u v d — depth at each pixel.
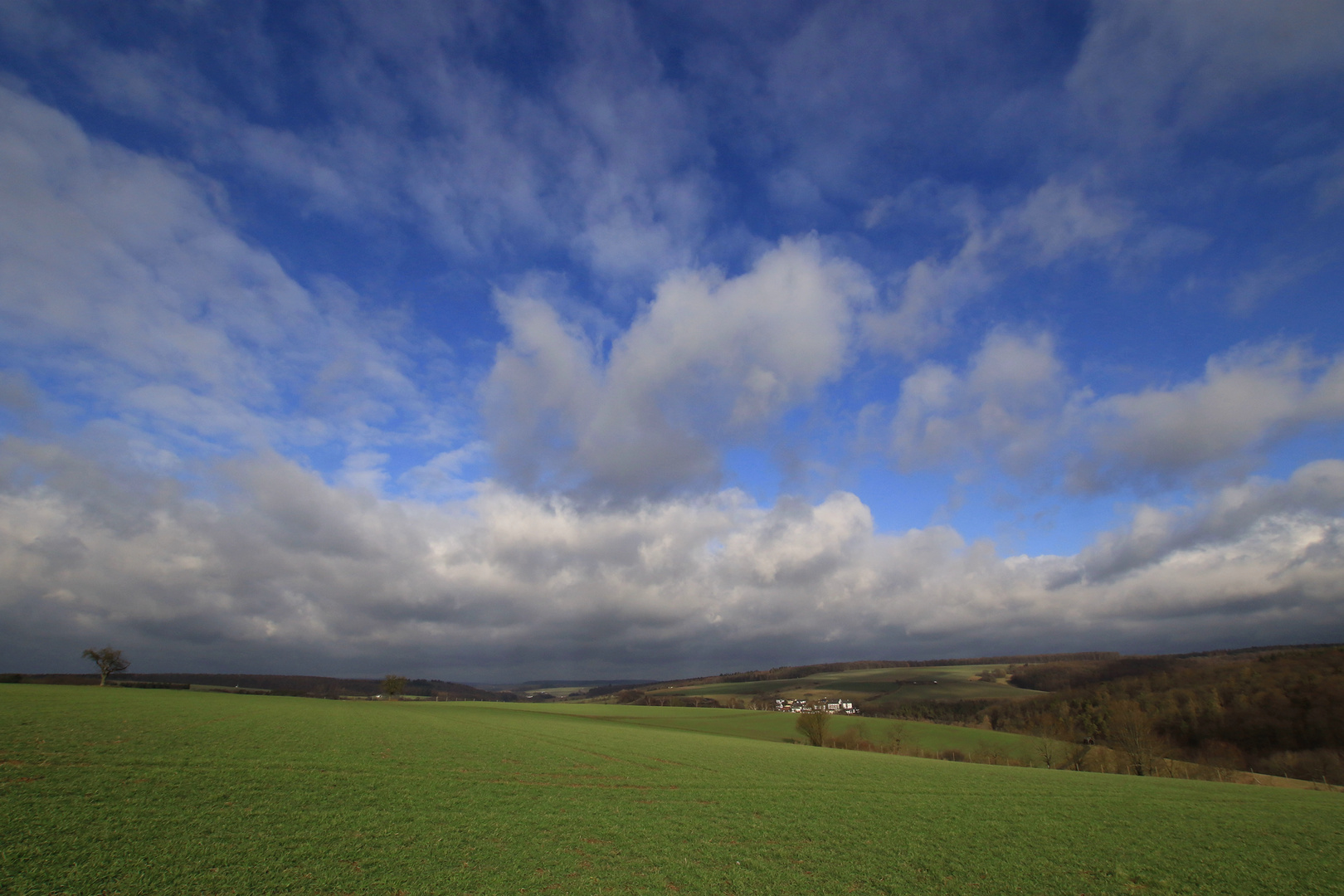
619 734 76.12
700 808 29.56
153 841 18.47
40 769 26.80
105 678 131.62
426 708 119.62
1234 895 19.27
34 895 14.43
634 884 17.86
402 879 17.03
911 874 20.12
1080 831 27.67
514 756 45.12
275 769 31.38
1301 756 78.00
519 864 18.98
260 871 16.77
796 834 25.06
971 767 57.25
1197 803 37.38
